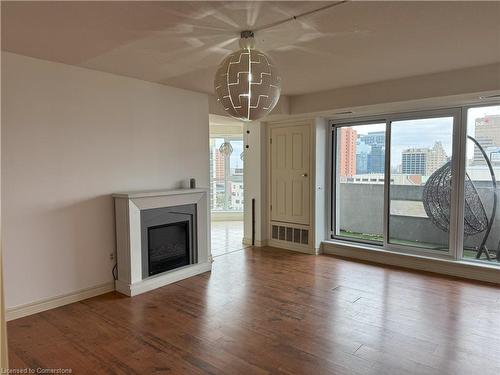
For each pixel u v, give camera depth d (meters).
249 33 2.61
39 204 3.29
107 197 3.81
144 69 3.61
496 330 2.94
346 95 4.64
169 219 4.16
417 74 3.94
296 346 2.71
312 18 2.38
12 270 3.13
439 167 4.60
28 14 2.27
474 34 2.71
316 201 5.40
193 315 3.26
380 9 2.26
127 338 2.84
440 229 4.64
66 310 3.37
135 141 4.04
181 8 2.21
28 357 2.57
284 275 4.41
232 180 9.03
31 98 3.20
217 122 6.56
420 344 2.72
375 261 5.03
